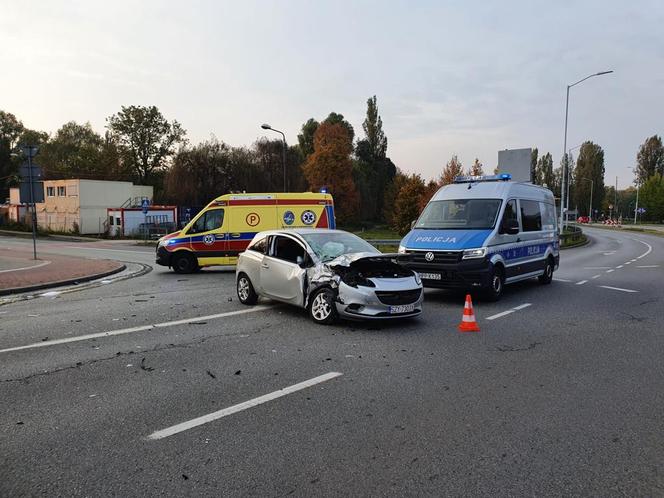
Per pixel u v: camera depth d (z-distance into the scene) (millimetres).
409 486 3285
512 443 3898
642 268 17812
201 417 4410
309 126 84750
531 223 12258
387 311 7742
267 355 6383
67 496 3184
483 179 12250
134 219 47875
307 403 4730
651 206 94625
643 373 5648
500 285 10594
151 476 3420
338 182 64188
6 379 5496
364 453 3740
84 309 9852
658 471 3475
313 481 3350
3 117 83688
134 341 7180
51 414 4500
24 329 8055
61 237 47250
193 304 10258
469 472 3461
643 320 8555
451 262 10062
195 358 6270
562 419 4355
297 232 9195
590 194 104688
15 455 3736
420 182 52656
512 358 6234
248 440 3961
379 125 85188
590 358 6238
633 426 4211
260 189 56406
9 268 17391
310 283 8305
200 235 16625
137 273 17000
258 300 10664
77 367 5922
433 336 7383
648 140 103688
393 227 58500
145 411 4551
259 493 3205
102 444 3904
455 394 4965
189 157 54625
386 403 4727
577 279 14477
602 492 3209
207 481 3352
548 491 3219
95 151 74188
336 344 6918
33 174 19250
